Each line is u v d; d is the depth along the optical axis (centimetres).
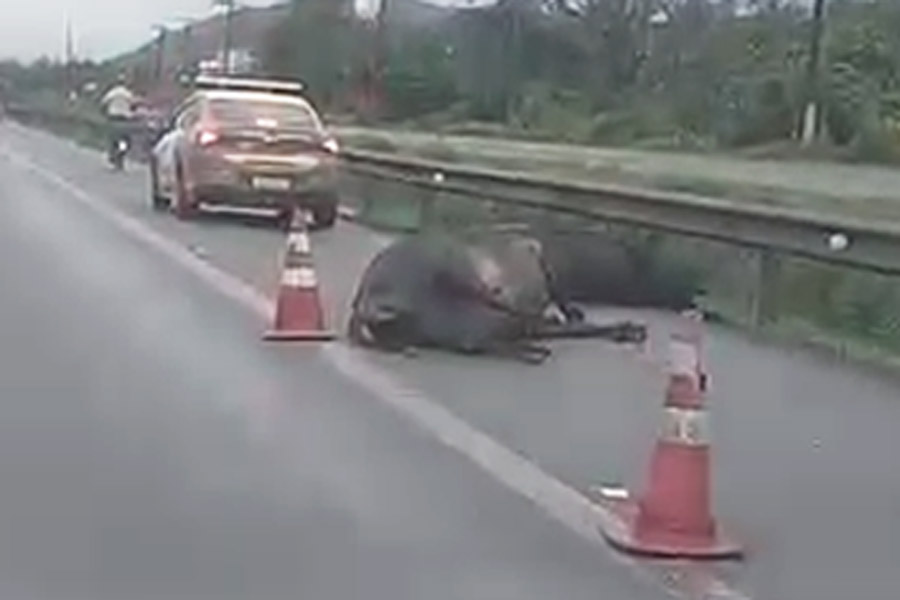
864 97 7150
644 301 2380
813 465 1399
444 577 1053
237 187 3581
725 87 7956
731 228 2284
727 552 1112
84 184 5100
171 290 2444
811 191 3944
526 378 1791
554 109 8894
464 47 9919
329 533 1147
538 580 1052
